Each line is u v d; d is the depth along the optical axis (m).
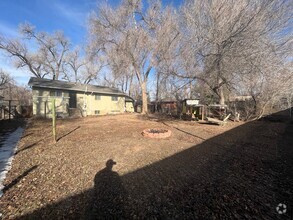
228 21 10.66
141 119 15.65
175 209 2.53
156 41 16.22
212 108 16.12
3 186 3.22
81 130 9.38
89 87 21.95
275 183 3.27
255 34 9.84
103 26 18.19
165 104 25.06
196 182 3.34
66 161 4.50
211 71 12.32
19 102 27.42
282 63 10.82
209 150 5.58
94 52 20.19
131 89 35.34
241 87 13.70
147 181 3.39
